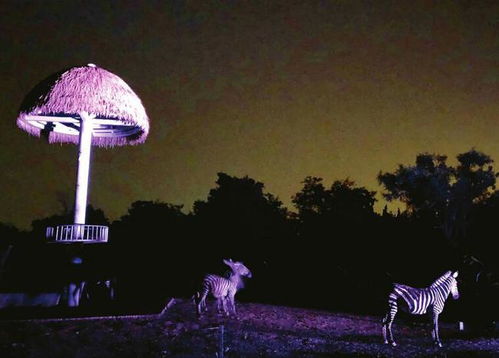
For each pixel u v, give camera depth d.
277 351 12.53
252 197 35.38
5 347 10.73
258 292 28.27
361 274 28.89
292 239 33.75
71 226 15.79
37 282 17.69
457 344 14.64
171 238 33.34
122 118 15.84
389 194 34.34
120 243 32.44
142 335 12.69
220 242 33.38
